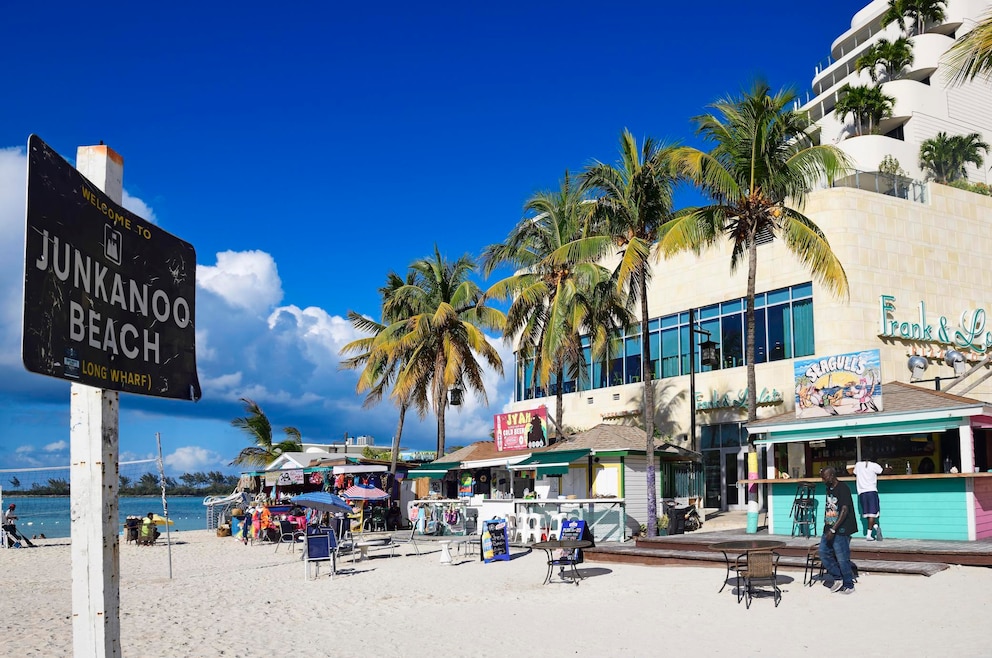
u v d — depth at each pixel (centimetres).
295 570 2019
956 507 1645
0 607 1523
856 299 2862
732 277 3212
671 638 1003
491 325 3478
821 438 1897
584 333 3916
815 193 2978
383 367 3716
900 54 7100
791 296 2997
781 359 3009
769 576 1180
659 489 2448
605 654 935
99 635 415
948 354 2417
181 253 520
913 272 3012
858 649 891
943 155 6103
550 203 3028
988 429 1900
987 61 1317
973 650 848
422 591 1526
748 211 2264
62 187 393
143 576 2023
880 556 1485
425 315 3341
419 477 3234
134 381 455
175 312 507
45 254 376
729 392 3147
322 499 2005
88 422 427
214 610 1403
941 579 1291
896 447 2070
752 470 2078
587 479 2520
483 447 3222
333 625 1211
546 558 1962
